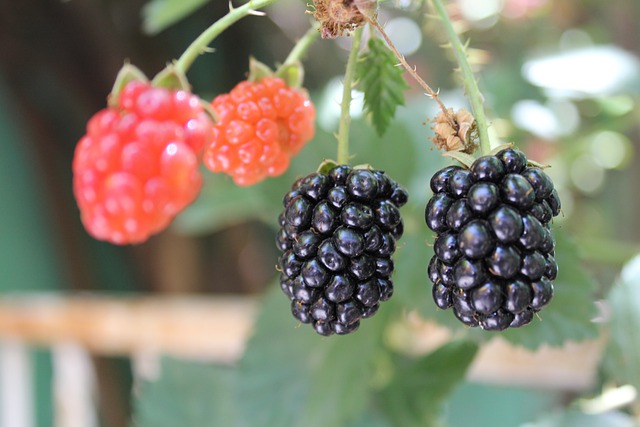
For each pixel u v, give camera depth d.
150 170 0.13
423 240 0.21
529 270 0.13
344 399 0.22
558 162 0.38
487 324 0.13
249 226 0.51
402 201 0.15
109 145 0.13
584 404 0.21
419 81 0.14
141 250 0.49
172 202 0.13
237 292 0.51
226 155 0.16
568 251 0.19
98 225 0.13
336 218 0.14
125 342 0.32
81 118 0.47
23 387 0.34
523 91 0.30
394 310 0.22
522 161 0.14
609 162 0.39
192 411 0.26
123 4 0.43
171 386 0.26
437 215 0.13
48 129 0.46
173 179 0.13
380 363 0.23
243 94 0.16
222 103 0.16
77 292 0.47
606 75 0.26
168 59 0.46
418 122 0.27
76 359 0.34
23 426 0.34
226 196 0.28
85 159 0.13
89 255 0.49
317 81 0.45
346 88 0.15
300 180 0.15
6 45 0.41
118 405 0.46
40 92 0.45
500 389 0.39
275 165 0.17
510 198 0.13
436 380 0.22
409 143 0.23
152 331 0.32
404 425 0.22
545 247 0.13
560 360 0.25
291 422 0.22
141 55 0.45
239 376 0.22
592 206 0.43
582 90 0.26
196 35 0.46
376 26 0.14
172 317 0.31
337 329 0.14
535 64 0.28
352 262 0.14
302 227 0.14
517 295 0.13
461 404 0.38
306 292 0.14
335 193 0.14
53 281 0.48
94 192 0.13
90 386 0.40
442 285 0.14
